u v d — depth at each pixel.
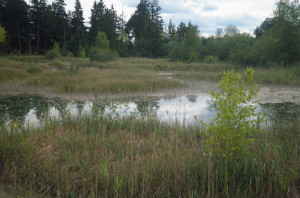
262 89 14.41
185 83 16.19
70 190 4.25
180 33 67.12
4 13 50.25
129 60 37.25
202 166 4.54
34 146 5.50
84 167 4.68
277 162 4.51
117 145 5.62
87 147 5.51
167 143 5.89
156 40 58.88
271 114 8.81
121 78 16.64
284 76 17.38
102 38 41.31
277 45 22.75
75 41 53.50
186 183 4.34
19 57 36.06
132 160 4.85
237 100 4.59
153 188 4.23
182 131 6.76
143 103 11.06
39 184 4.48
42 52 54.97
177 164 4.61
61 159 5.10
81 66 26.52
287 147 5.49
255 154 4.91
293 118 8.24
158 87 14.45
